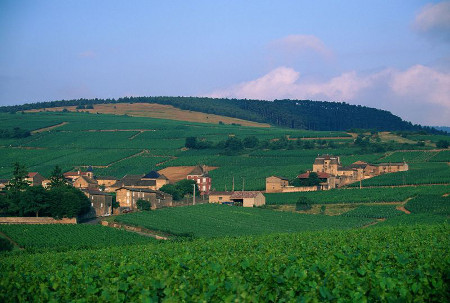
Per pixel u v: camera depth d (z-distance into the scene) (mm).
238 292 31250
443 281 34062
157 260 49688
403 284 32906
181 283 35781
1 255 73500
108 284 37375
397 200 135125
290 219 120750
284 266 39969
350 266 40781
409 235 66125
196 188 171000
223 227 107938
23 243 87062
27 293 37812
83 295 36469
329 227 108875
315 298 30656
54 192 112000
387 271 37156
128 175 183125
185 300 31953
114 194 147875
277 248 57094
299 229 106000
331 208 136000
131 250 66812
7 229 96125
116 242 87375
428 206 123188
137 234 95938
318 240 65000
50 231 95875
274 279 34906
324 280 34125
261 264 41094
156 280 34375
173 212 127062
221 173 194875
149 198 139250
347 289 32531
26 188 121438
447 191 138375
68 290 37188
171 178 189625
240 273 38312
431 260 40438
